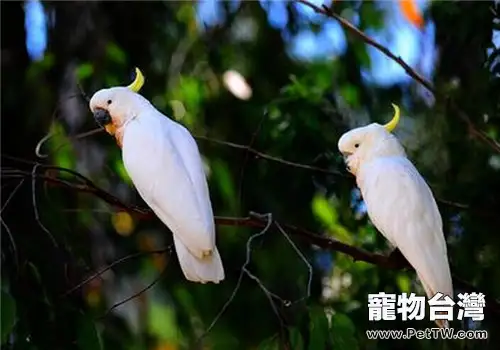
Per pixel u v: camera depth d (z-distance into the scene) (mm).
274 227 8938
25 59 13148
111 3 13422
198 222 7617
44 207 10109
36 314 8938
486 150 10914
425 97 12711
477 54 11461
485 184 10617
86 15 13203
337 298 11508
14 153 12422
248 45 13758
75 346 8945
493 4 10781
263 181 11430
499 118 10906
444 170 11242
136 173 8000
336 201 11523
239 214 10391
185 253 7699
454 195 10633
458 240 10555
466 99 11086
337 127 11367
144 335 12781
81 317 8945
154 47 13508
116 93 8477
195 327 12469
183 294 12484
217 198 12219
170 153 7965
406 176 8547
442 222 9484
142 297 12922
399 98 12789
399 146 8867
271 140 11172
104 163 12492
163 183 7820
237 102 13039
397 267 9133
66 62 12977
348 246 9125
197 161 8047
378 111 12734
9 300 8375
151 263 12867
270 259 12086
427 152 11516
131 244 12859
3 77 12836
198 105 12859
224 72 13344
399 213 8406
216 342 12289
